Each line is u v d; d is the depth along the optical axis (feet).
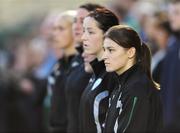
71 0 92.89
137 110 38.65
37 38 92.22
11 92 71.92
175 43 55.31
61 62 54.24
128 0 80.69
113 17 42.09
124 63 39.60
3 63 85.81
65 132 54.08
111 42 39.50
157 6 77.15
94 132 42.98
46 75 73.05
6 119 72.28
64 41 53.06
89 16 42.14
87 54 42.96
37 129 72.43
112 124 39.55
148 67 39.78
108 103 41.98
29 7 96.07
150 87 39.04
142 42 40.06
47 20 82.64
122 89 39.52
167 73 55.11
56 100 54.49
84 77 47.67
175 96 54.65
